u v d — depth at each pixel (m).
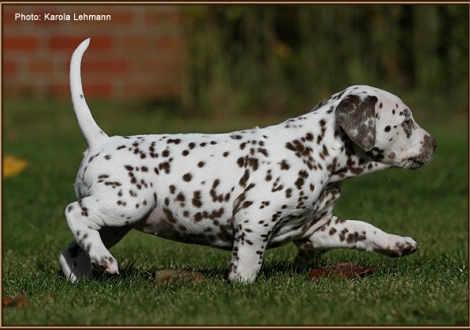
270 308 6.98
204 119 22.88
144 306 7.13
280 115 22.73
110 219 8.09
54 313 6.96
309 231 8.77
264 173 8.12
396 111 8.47
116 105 25.44
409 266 9.05
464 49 22.22
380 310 6.86
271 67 22.84
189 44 22.70
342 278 8.25
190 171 8.20
